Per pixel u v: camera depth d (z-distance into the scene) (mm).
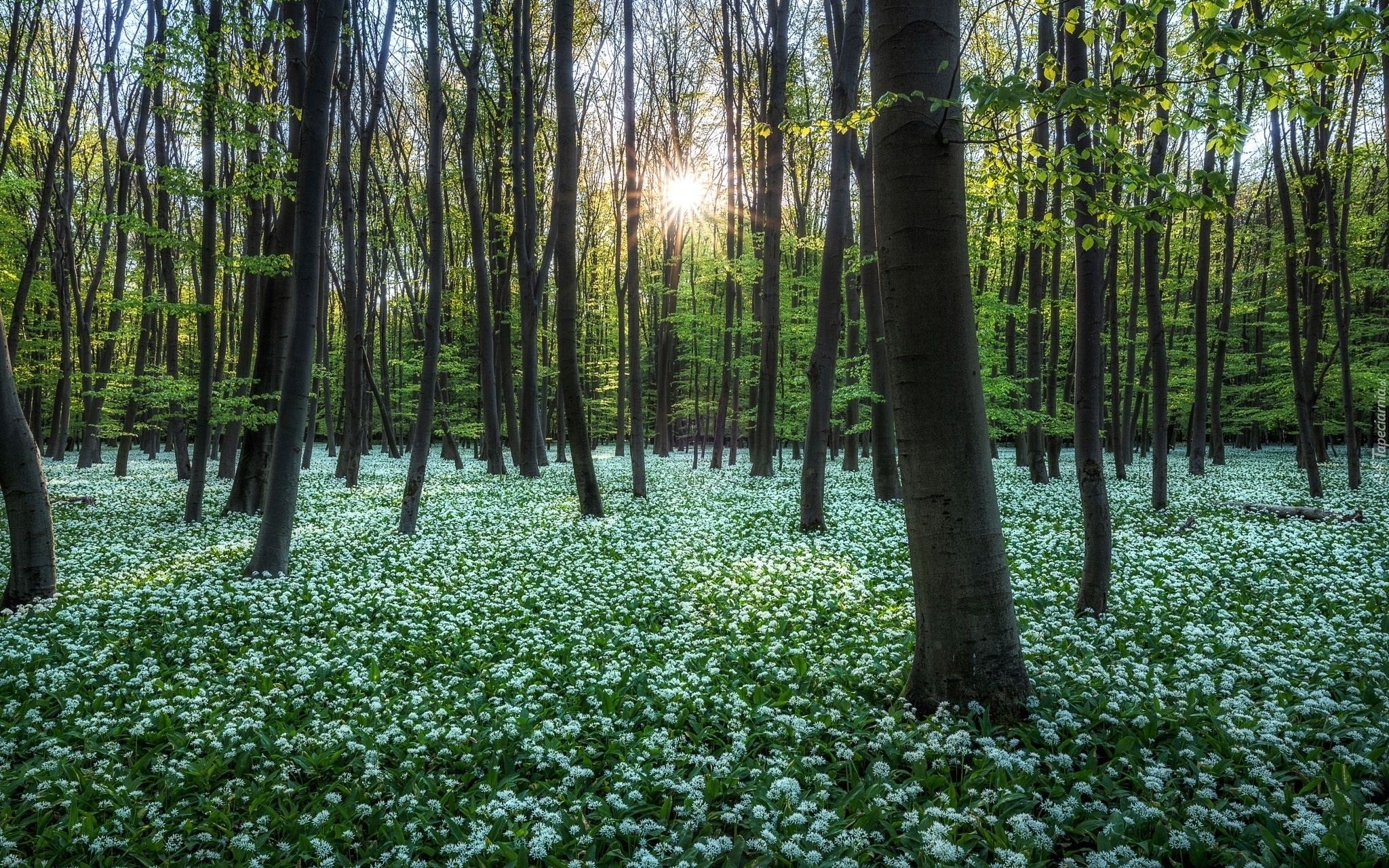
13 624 7176
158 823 3885
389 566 9906
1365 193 21750
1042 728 4406
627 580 9039
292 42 13961
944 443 4652
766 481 20641
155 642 6727
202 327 13070
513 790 4184
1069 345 29859
